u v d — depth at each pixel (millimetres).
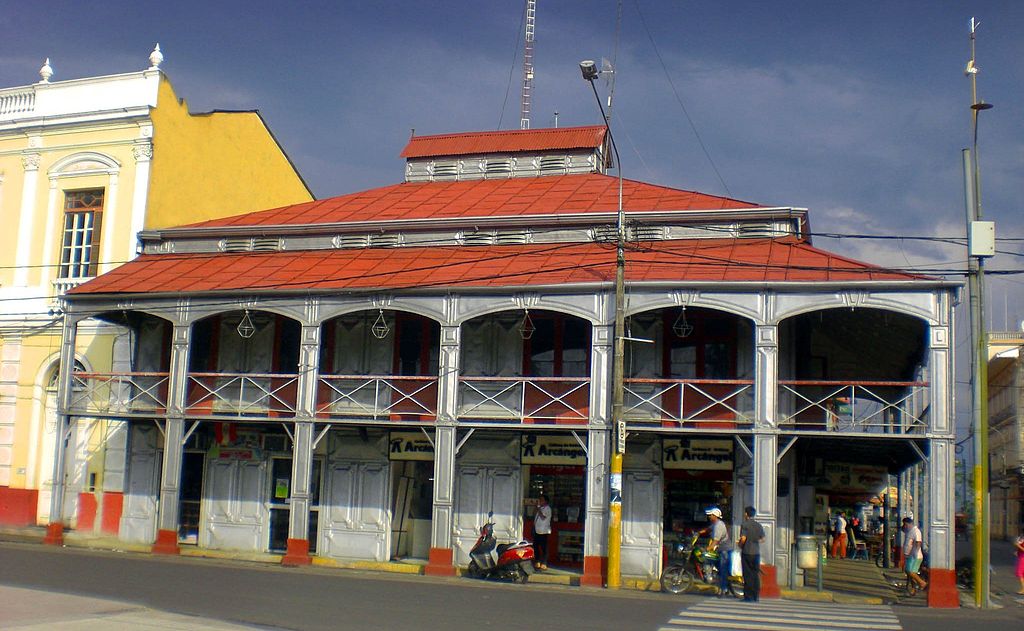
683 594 20203
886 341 23969
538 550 23703
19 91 30391
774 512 20234
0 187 30219
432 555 22000
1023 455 63531
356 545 24969
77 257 29297
